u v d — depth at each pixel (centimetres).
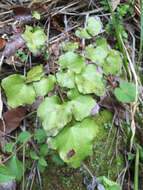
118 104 26
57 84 24
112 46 29
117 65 25
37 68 24
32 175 23
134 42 29
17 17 26
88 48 25
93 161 24
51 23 28
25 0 28
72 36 28
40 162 20
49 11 28
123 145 25
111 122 25
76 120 22
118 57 25
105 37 29
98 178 21
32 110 25
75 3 29
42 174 23
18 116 24
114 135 25
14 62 26
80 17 29
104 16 29
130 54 29
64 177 23
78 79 23
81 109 22
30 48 24
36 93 23
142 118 26
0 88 24
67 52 24
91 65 24
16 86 23
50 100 22
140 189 23
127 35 30
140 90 27
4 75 26
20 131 25
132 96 22
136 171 22
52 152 22
